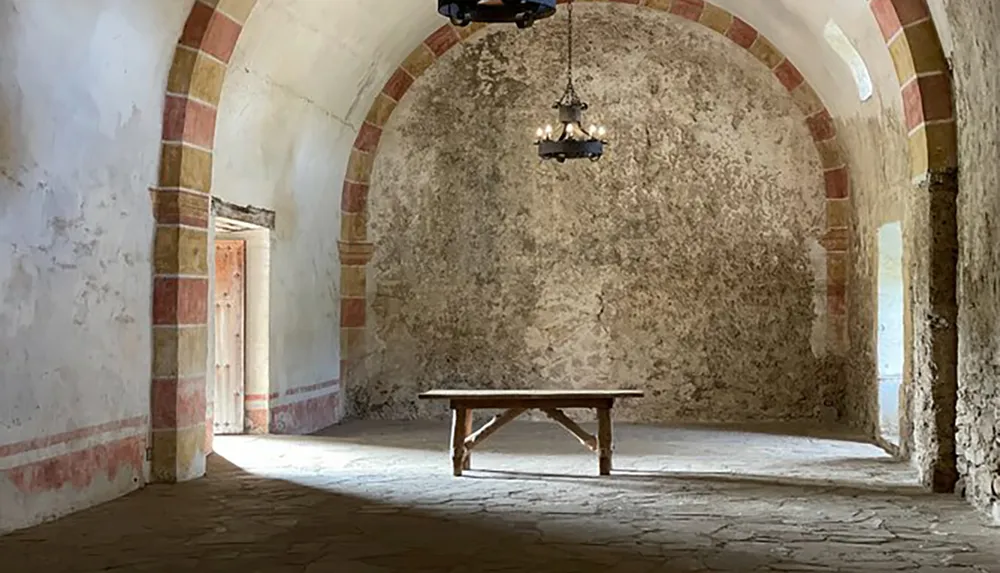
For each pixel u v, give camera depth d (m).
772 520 6.20
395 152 12.49
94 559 5.21
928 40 7.29
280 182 10.38
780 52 11.80
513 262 12.45
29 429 6.03
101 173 6.83
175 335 7.55
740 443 10.19
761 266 12.16
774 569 4.98
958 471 7.11
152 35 7.23
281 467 8.46
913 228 7.73
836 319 11.94
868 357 10.76
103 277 6.88
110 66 6.83
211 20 7.65
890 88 8.98
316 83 10.44
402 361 12.50
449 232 12.50
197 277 7.82
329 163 11.65
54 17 6.09
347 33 10.37
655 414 12.24
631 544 5.54
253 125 9.47
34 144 6.06
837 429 11.29
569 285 12.38
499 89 12.43
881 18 7.60
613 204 12.37
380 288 12.53
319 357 11.59
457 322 12.47
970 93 6.76
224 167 9.06
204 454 8.00
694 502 6.84
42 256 6.16
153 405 7.54
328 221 11.88
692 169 12.27
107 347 6.93
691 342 12.23
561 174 12.42
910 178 8.39
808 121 11.98
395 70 12.23
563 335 12.38
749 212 12.18
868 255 10.77
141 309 7.39
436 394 8.12
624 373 12.29
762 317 12.15
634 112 12.34
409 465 8.62
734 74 12.14
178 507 6.64
